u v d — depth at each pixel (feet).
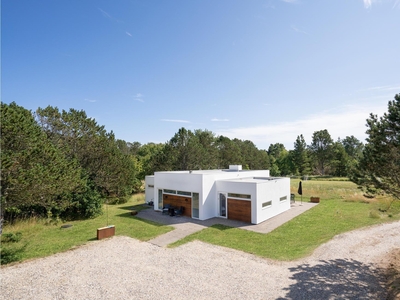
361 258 32.40
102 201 66.18
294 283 25.21
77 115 68.23
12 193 34.01
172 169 100.68
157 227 49.14
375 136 26.58
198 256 33.42
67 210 60.59
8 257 32.86
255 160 192.85
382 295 22.65
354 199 79.10
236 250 35.86
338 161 194.49
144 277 26.78
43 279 26.32
